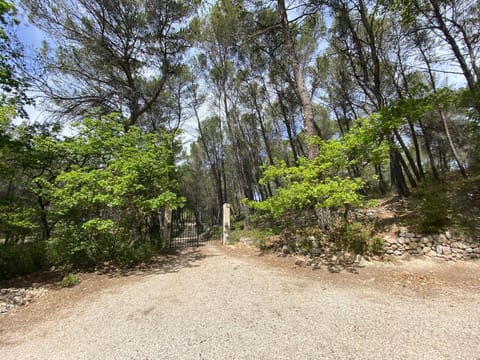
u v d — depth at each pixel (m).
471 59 7.69
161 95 13.52
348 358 2.20
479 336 2.47
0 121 5.33
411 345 2.37
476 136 8.80
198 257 7.50
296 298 3.80
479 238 5.05
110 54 9.51
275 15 10.05
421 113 5.59
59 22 8.13
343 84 12.39
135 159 6.21
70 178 5.66
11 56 6.63
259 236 8.41
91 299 4.29
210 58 13.20
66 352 2.62
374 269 5.01
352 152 5.98
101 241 6.43
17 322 3.57
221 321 3.11
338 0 8.63
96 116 8.14
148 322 3.22
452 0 7.57
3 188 6.93
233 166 21.75
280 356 2.28
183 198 6.89
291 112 14.58
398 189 9.23
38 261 6.23
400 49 10.27
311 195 5.45
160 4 9.47
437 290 3.88
